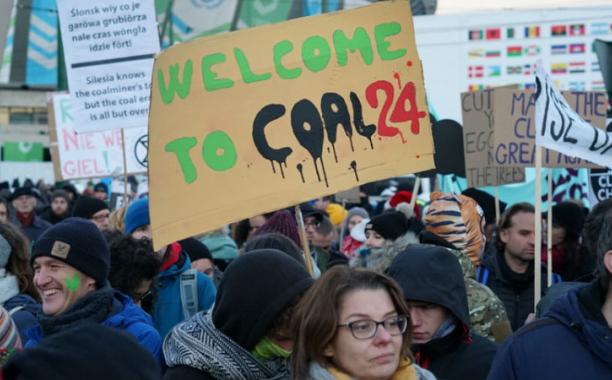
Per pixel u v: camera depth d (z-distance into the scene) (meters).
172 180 6.16
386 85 6.63
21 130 59.09
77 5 10.52
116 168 17.36
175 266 8.02
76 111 10.55
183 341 4.97
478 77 18.88
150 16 10.50
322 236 12.01
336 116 6.52
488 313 6.59
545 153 9.68
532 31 18.69
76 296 6.18
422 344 5.68
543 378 4.61
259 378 4.87
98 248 6.23
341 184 6.45
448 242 7.78
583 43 18.50
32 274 7.23
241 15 45.34
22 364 2.79
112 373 2.82
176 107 6.23
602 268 4.57
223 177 6.27
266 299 4.81
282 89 6.48
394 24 6.67
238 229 12.37
